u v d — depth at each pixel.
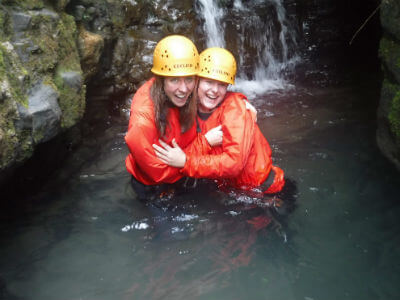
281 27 7.02
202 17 6.25
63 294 2.56
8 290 2.58
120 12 5.38
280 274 2.71
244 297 2.51
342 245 2.97
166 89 3.01
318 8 7.46
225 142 3.24
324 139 4.63
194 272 2.74
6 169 2.77
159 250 2.96
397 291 2.54
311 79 6.64
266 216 3.30
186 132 3.30
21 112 2.83
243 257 2.87
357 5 7.34
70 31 3.93
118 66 5.25
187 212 3.36
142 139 3.00
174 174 3.32
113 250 2.96
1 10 3.06
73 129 4.37
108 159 4.29
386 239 3.01
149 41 5.64
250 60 6.60
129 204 3.51
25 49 3.14
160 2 5.90
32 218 3.33
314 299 2.49
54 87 3.32
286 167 4.05
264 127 5.00
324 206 3.42
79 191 3.72
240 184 3.49
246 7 7.00
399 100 3.69
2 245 3.00
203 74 3.20
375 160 4.10
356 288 2.57
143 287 2.61
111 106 5.34
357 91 6.05
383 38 3.96
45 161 3.94
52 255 2.91
